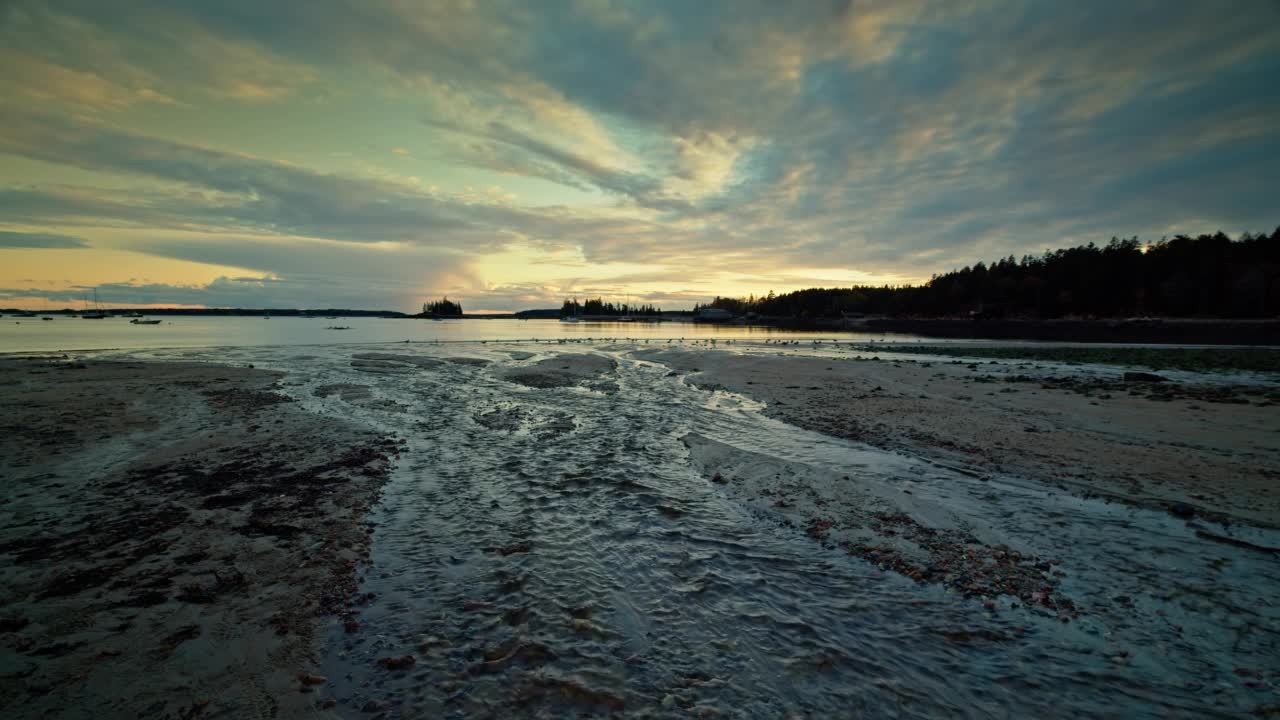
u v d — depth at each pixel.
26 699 3.91
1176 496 8.44
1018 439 12.16
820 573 6.19
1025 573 6.12
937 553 6.64
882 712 3.99
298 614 5.20
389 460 10.52
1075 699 4.12
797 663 4.55
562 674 4.37
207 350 38.81
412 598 5.53
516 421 14.36
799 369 26.72
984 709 4.03
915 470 10.03
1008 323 102.44
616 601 5.53
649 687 4.23
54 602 5.25
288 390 19.36
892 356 36.56
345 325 120.38
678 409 16.34
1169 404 15.92
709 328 108.12
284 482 9.07
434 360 31.31
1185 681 4.31
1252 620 5.13
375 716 3.89
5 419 13.52
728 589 5.79
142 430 12.63
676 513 7.96
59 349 39.56
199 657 4.49
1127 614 5.29
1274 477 9.20
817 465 10.37
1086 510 7.96
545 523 7.52
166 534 6.94
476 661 4.53
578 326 119.50
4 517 7.38
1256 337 58.66
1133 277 103.44
